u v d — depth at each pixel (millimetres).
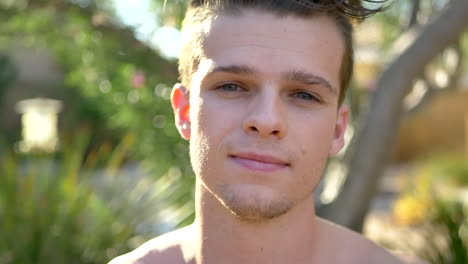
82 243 2998
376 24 4172
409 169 13250
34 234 2916
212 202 1187
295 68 1102
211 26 1157
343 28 1235
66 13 2930
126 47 2877
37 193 3033
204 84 1132
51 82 13758
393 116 2703
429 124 15086
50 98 13555
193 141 1152
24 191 3014
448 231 2764
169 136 3027
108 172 3273
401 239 3238
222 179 1090
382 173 2787
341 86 1261
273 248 1180
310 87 1123
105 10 2896
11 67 13484
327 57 1162
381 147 2713
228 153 1088
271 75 1097
